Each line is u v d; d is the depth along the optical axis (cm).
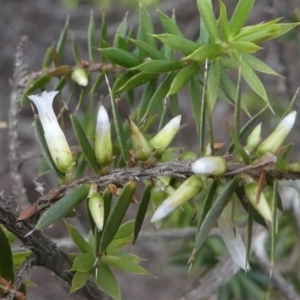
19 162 52
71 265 42
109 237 39
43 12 130
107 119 40
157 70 45
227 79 44
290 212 60
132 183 39
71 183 40
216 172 38
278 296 59
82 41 126
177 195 38
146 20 47
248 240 39
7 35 133
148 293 117
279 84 74
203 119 39
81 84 48
